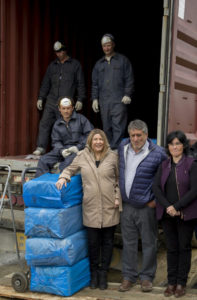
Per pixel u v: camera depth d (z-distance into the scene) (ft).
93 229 12.67
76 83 19.15
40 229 12.20
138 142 12.19
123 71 17.99
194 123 17.17
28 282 12.78
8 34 16.84
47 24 19.22
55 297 12.23
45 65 19.24
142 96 28.73
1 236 16.56
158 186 11.89
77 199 12.92
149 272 12.59
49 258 12.14
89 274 13.23
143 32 27.48
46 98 19.16
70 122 15.33
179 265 11.82
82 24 22.49
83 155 12.80
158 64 28.12
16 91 17.34
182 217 11.48
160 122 14.25
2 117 16.63
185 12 15.38
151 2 26.08
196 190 11.27
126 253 12.84
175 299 11.62
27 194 12.37
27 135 18.19
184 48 15.75
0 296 12.79
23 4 17.54
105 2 24.29
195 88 16.89
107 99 18.02
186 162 11.65
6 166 14.64
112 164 12.68
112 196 12.60
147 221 12.47
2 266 15.62
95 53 24.12
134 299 11.86
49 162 14.80
